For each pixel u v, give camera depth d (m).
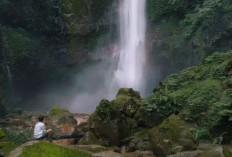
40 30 23.92
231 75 10.27
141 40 25.61
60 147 6.55
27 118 16.64
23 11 22.16
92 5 26.39
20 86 22.88
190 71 11.96
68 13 25.67
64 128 14.02
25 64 21.80
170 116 9.47
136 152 9.33
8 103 19.78
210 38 19.38
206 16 18.69
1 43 19.41
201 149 8.16
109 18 26.78
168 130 8.69
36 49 22.72
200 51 20.06
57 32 25.11
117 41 26.75
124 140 10.30
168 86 11.60
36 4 23.41
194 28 20.33
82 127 12.44
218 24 18.98
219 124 8.72
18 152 6.25
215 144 8.28
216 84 10.02
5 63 19.83
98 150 9.24
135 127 11.04
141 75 25.38
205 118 9.12
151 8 25.53
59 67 25.34
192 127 9.04
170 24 24.27
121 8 26.89
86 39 26.41
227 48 18.72
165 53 23.69
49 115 15.07
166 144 8.44
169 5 24.48
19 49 21.06
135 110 11.45
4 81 19.41
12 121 15.89
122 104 11.51
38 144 6.50
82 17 26.08
